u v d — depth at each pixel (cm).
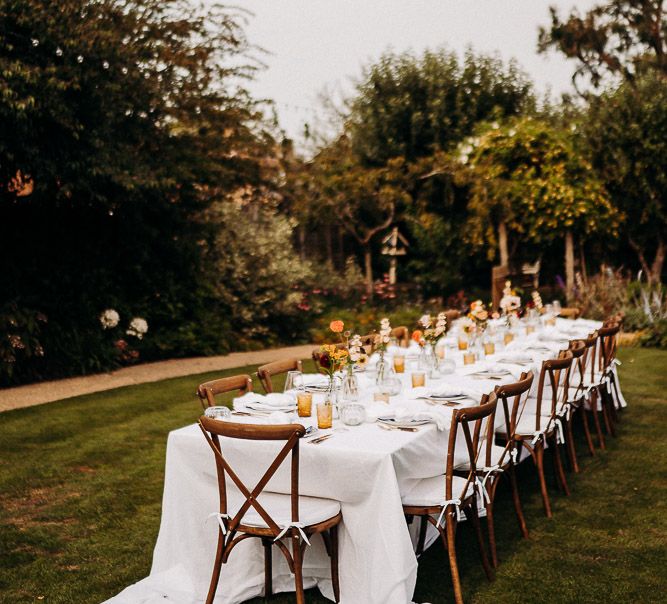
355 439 349
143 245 1138
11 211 1009
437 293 1641
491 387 480
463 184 1457
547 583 365
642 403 764
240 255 1341
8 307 950
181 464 367
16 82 791
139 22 1037
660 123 1374
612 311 1275
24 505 497
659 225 1443
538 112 1870
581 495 494
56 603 358
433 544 418
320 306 1477
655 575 371
